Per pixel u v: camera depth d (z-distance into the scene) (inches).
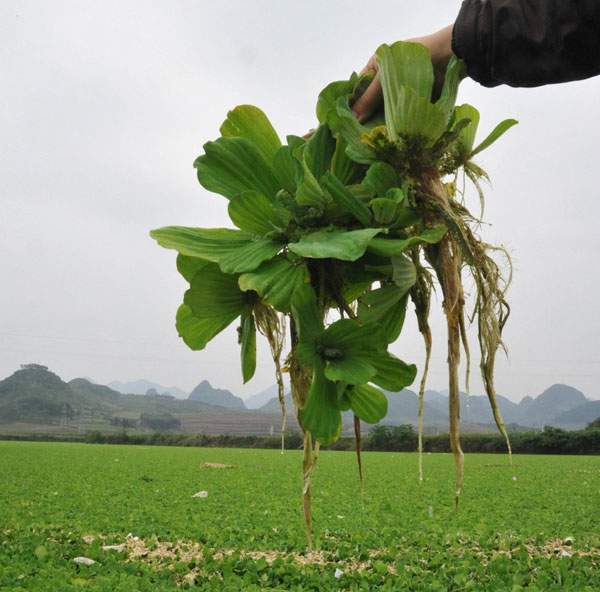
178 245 88.7
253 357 101.4
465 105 93.0
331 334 82.0
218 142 96.1
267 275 83.8
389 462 917.2
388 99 85.4
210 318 99.3
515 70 76.2
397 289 88.8
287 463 871.1
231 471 672.4
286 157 93.3
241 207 87.4
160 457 1056.2
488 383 88.2
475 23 77.2
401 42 84.2
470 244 90.3
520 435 1533.0
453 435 84.4
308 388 91.2
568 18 69.4
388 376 84.4
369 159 87.4
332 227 86.6
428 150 85.8
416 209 85.9
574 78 74.6
